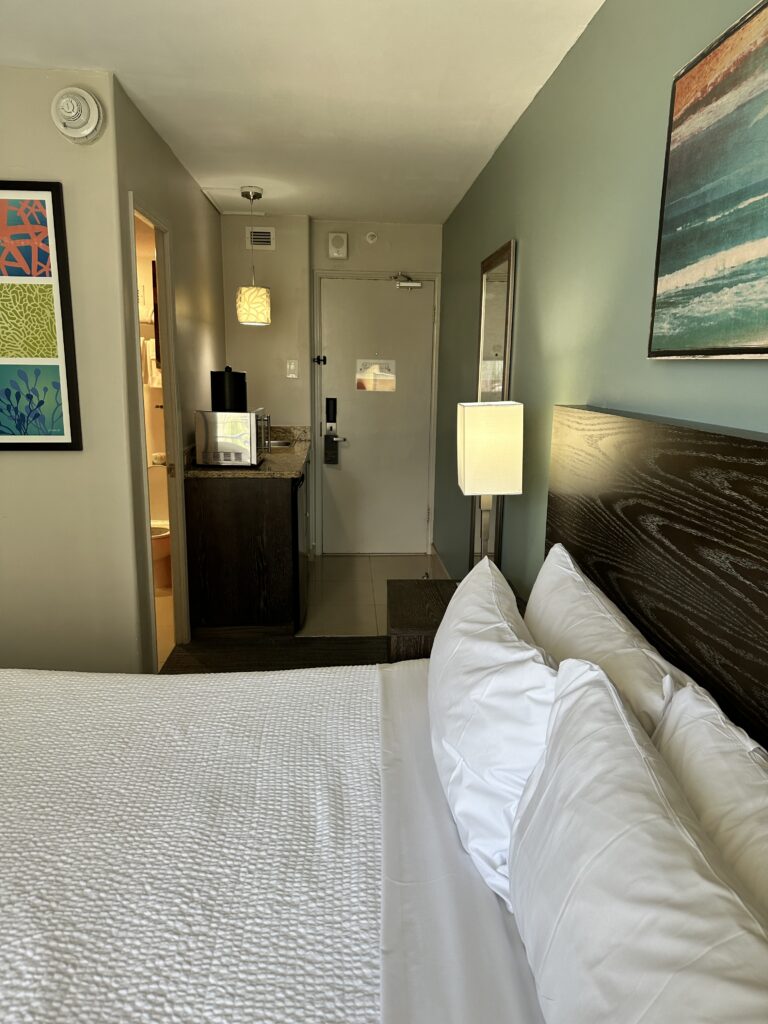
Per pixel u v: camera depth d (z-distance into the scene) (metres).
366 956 0.88
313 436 4.87
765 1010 0.50
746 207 1.10
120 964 0.86
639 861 0.67
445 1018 0.79
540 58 2.11
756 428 1.11
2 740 1.37
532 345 2.46
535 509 2.42
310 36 2.00
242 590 3.43
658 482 1.29
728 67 1.14
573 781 0.82
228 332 4.53
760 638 0.98
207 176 3.50
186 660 3.21
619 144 1.67
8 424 2.43
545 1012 0.71
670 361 1.41
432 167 3.30
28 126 2.27
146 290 4.32
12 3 1.83
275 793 1.23
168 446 3.21
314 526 5.02
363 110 2.57
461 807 1.08
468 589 1.51
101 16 1.90
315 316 4.71
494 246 3.08
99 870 1.02
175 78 2.30
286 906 0.96
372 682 1.67
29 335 2.38
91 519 2.53
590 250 1.87
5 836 1.09
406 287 4.71
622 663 1.11
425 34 1.97
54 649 2.61
